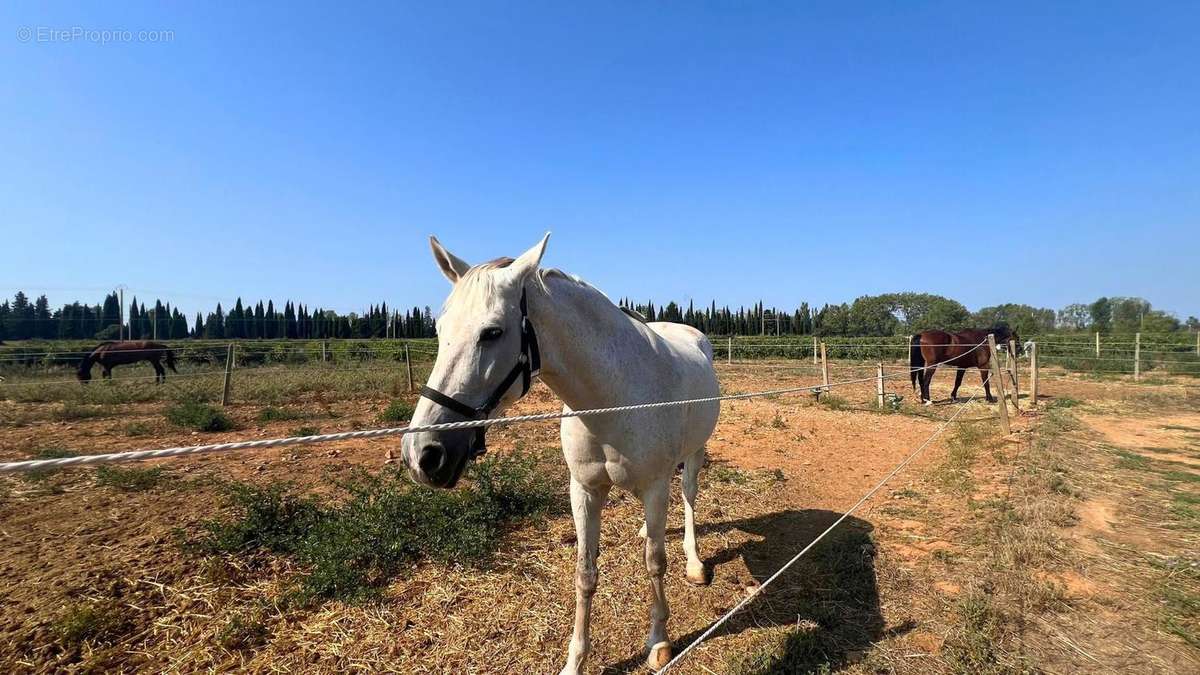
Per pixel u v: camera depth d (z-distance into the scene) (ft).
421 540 12.00
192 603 10.11
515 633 9.46
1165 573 11.21
